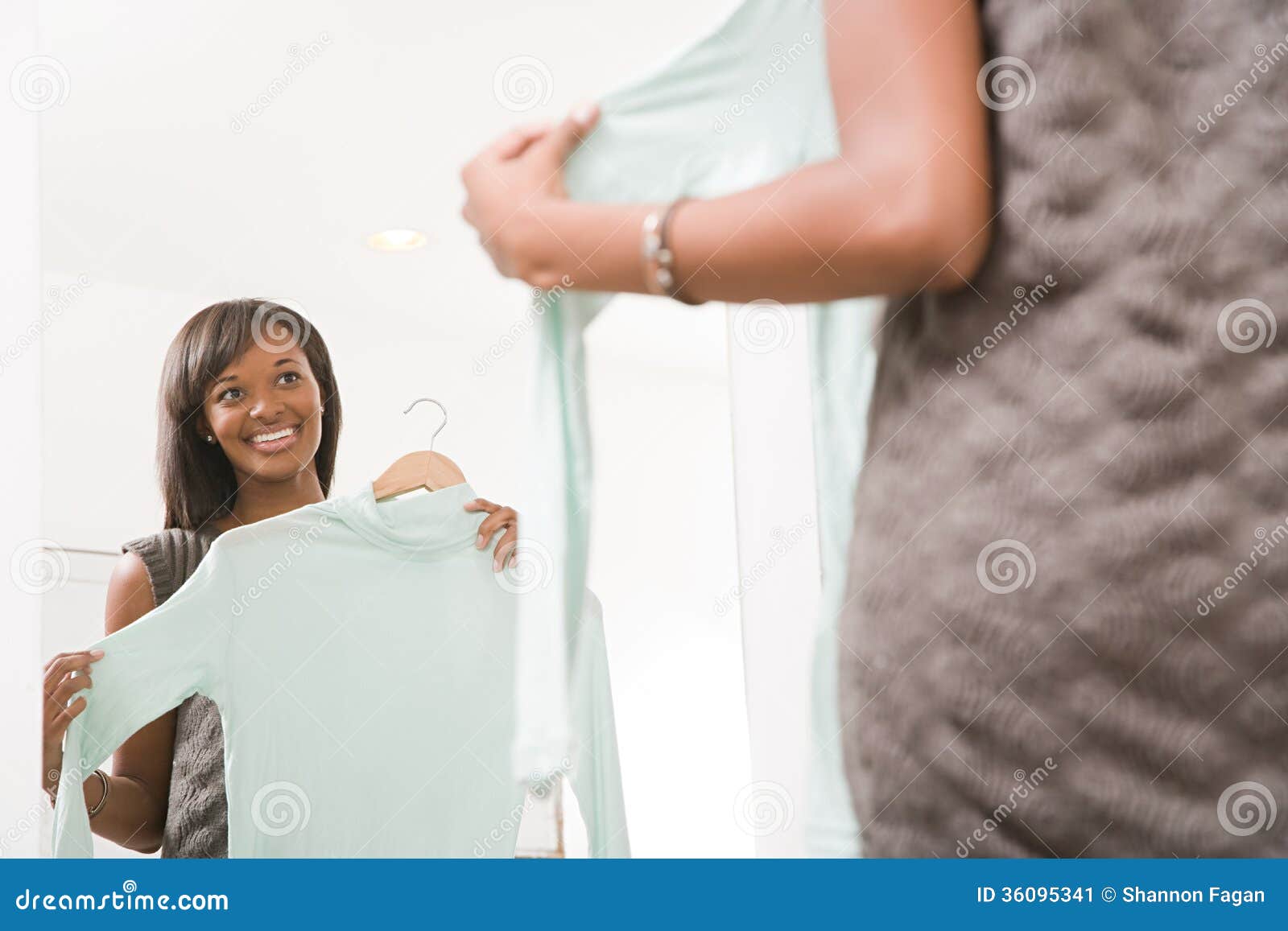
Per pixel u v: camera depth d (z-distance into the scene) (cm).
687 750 236
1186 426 53
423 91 197
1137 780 52
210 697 157
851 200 54
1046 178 55
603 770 165
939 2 56
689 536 245
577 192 93
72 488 200
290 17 190
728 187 93
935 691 54
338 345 216
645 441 245
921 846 55
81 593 198
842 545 84
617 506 242
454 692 164
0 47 131
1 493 125
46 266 203
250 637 159
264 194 207
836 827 81
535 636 90
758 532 138
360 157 205
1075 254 54
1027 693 52
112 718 152
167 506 171
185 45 190
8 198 129
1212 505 52
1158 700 52
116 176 202
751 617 136
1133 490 52
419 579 166
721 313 248
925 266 54
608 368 247
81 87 193
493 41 195
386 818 158
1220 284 54
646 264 60
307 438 175
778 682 135
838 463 85
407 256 215
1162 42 58
